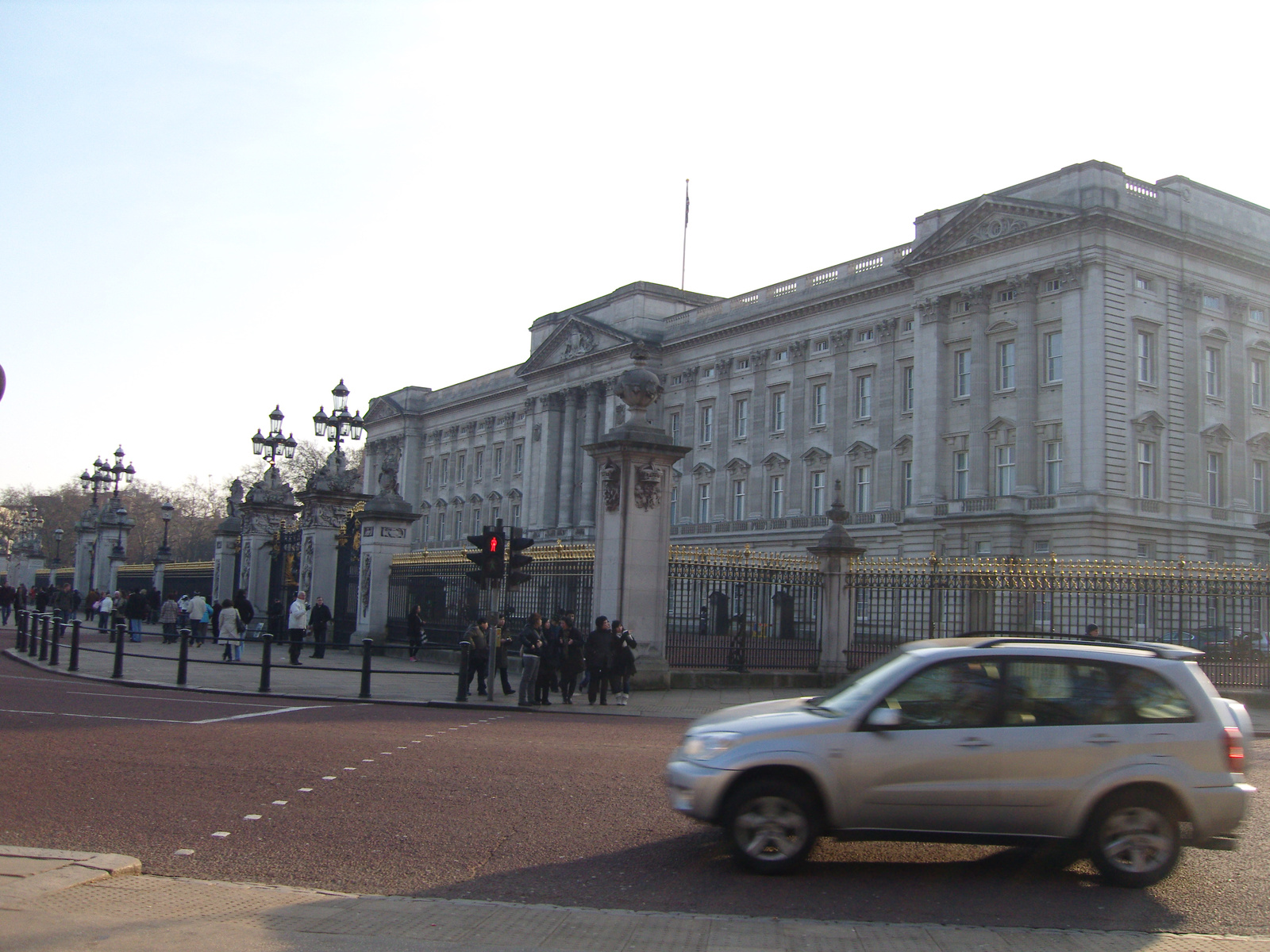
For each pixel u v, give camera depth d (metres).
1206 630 27.48
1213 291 61.78
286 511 45.34
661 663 25.66
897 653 10.24
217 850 9.62
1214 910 8.65
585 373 97.31
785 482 78.44
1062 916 8.41
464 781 13.03
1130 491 56.81
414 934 7.43
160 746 15.11
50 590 58.88
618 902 8.47
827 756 9.27
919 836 9.19
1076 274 57.97
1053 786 9.11
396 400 131.50
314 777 13.10
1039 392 59.69
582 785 12.96
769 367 81.00
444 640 34.00
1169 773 9.09
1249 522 61.38
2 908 7.54
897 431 70.06
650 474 25.84
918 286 66.75
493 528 24.34
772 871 9.29
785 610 28.97
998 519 58.91
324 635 34.34
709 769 9.38
